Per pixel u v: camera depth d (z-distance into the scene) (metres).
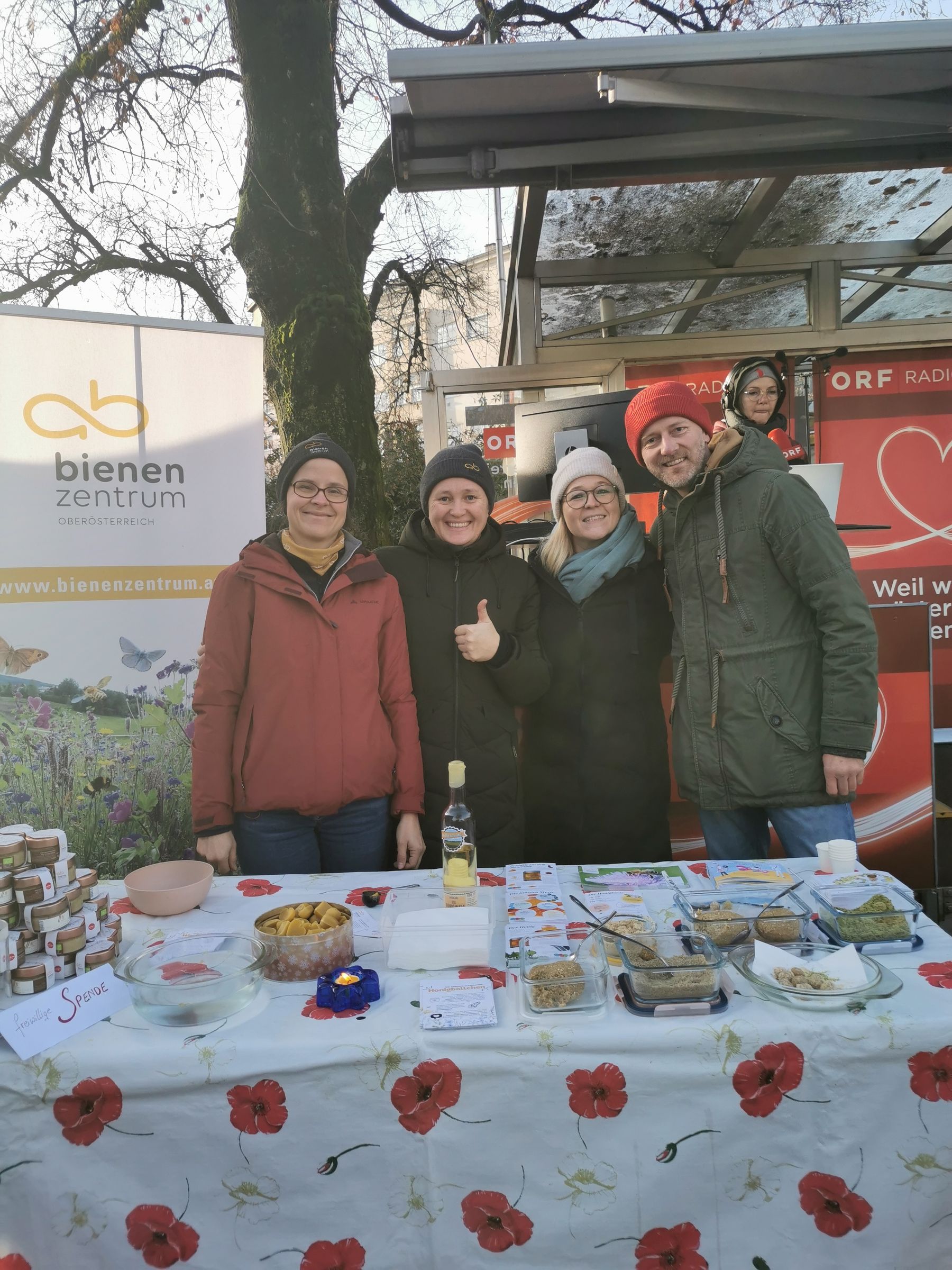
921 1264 1.08
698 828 2.72
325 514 2.02
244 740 2.01
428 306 8.62
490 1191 1.08
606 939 1.32
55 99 7.34
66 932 1.22
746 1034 1.07
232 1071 1.06
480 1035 1.07
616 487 2.28
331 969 1.27
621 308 5.03
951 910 2.85
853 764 1.81
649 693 2.24
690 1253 1.08
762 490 1.94
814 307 4.65
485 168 2.70
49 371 2.74
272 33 6.71
